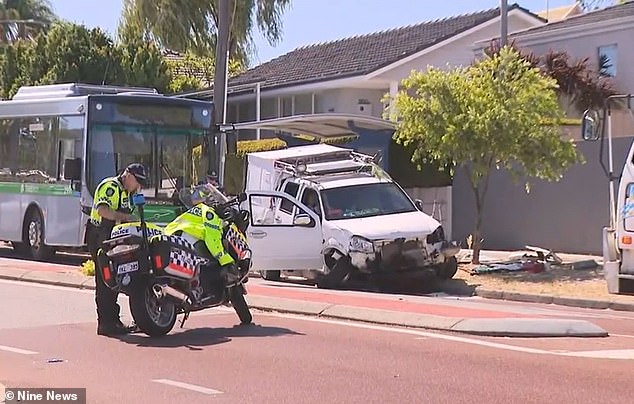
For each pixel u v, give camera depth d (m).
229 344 10.84
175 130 19.86
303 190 18.62
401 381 8.90
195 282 11.32
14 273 17.78
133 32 41.06
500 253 22.58
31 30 57.22
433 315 12.53
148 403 8.05
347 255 17.20
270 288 16.12
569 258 21.39
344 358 10.01
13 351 10.41
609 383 8.84
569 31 28.62
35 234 21.42
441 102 19.34
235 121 37.41
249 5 42.12
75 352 10.36
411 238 17.31
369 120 22.89
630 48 27.34
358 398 8.22
